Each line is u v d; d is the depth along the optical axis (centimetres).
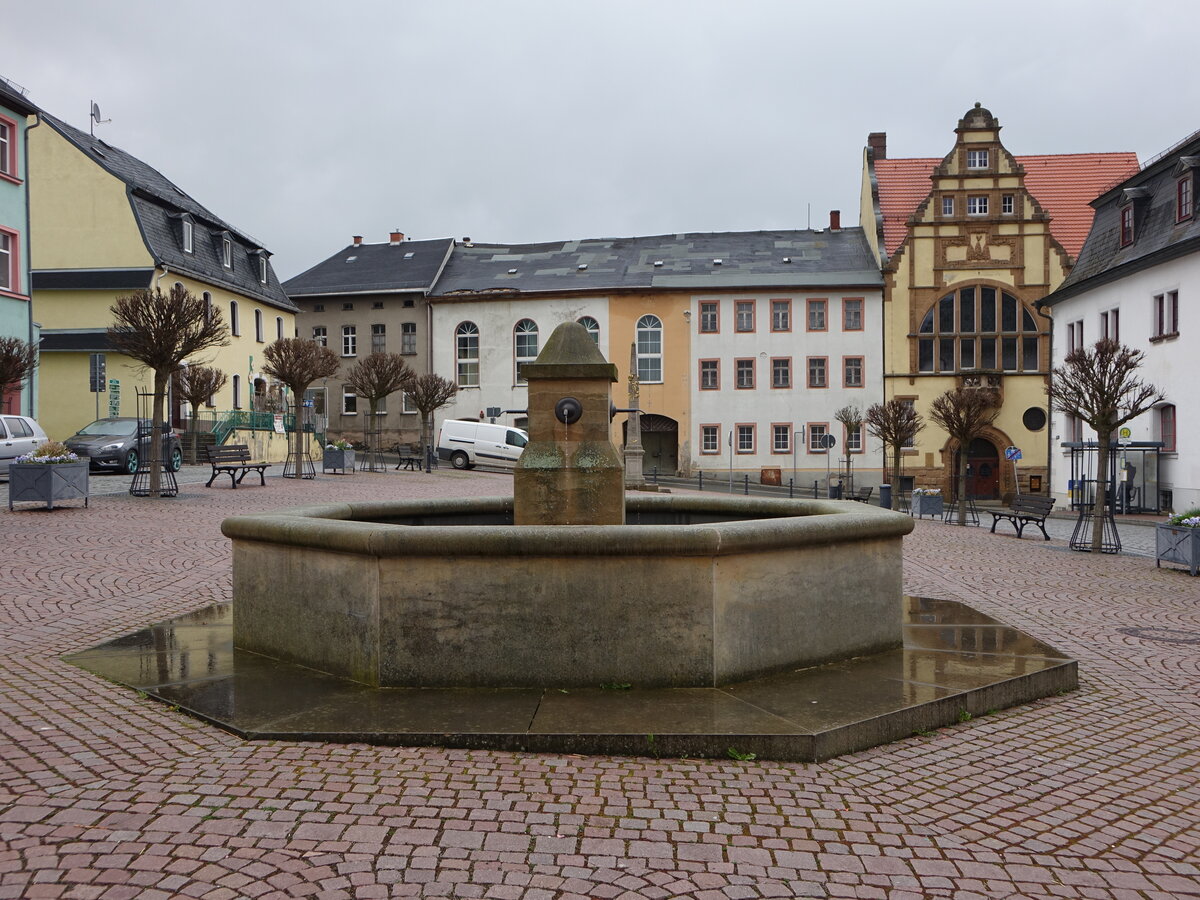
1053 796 443
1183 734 551
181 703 531
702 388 4975
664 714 505
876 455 4834
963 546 1767
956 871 360
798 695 550
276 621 640
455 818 389
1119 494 2977
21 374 1867
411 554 554
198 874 334
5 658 656
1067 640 841
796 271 5019
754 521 598
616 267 5338
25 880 327
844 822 402
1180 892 347
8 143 2733
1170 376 2833
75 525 1450
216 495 2083
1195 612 1004
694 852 366
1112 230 3291
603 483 727
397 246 5866
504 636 556
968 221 4747
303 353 2856
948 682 587
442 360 5297
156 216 3691
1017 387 4722
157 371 1917
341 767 442
